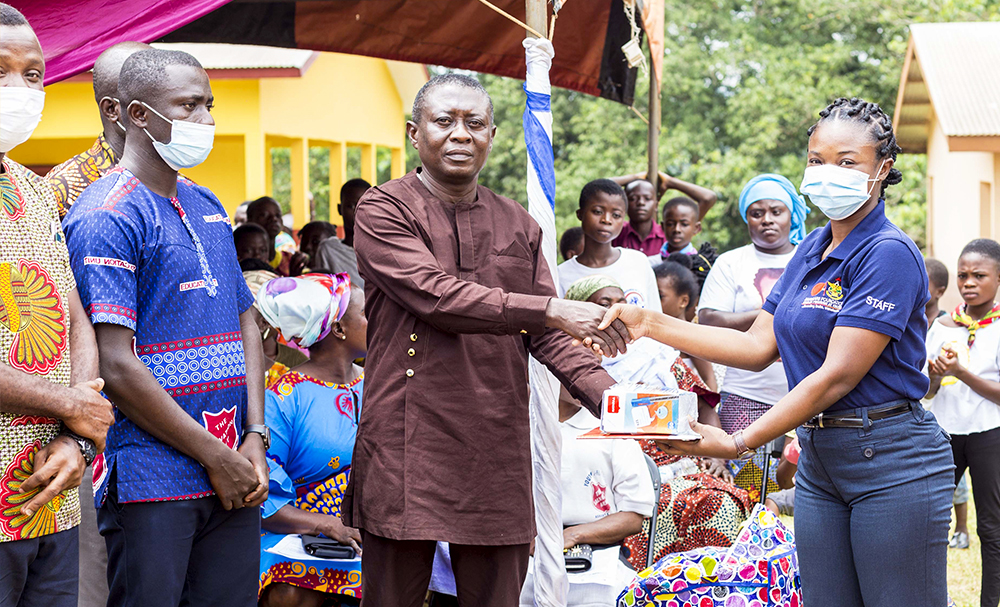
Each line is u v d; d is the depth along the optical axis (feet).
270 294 11.69
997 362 16.58
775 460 16.43
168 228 9.07
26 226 7.77
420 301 9.12
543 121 10.77
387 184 9.73
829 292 9.38
